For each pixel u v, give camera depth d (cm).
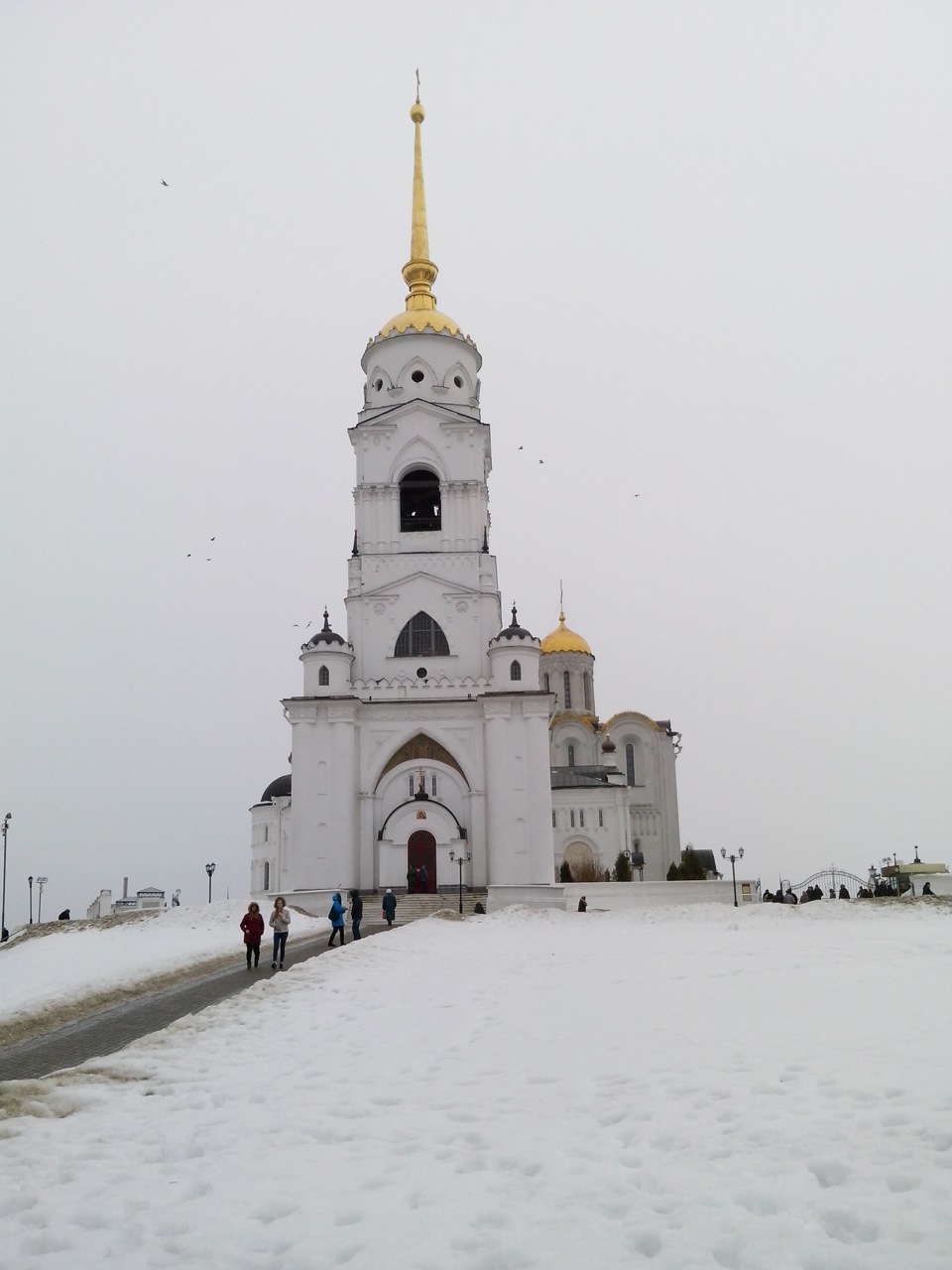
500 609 7769
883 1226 802
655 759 10294
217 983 3055
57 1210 973
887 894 7550
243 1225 920
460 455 7825
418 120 8975
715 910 5603
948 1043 1391
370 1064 1590
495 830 6875
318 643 7181
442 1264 813
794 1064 1322
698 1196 908
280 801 9100
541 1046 1631
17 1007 2508
